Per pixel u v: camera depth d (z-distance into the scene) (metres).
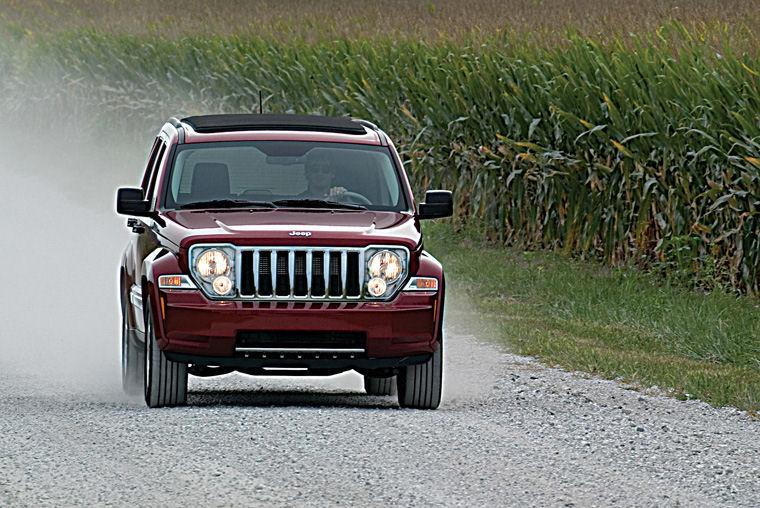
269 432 25.16
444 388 32.75
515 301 53.28
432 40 82.38
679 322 44.81
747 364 39.72
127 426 25.91
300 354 28.03
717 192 52.88
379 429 25.69
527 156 62.78
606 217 59.72
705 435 26.58
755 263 52.03
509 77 67.19
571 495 20.80
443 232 68.00
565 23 74.06
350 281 28.28
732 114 53.56
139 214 30.77
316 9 123.88
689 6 70.56
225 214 29.80
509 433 26.02
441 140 70.88
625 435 26.25
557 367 36.41
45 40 110.44
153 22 120.00
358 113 76.69
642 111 56.66
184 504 19.78
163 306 28.00
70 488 20.81
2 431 25.62
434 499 20.28
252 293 27.98
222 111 92.06
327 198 31.44
